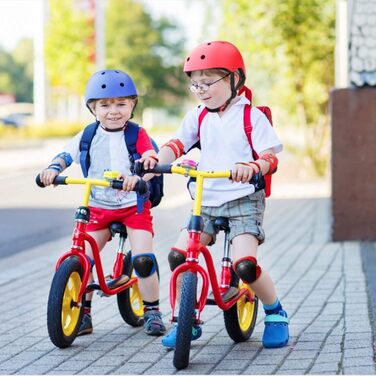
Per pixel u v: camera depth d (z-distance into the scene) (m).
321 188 28.97
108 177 9.10
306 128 33.28
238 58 9.13
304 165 34.69
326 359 8.67
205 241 9.25
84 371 8.53
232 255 9.07
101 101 9.77
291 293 12.16
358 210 16.86
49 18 66.44
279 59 32.09
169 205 25.33
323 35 31.23
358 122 16.66
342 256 15.29
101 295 9.86
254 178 8.75
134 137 9.89
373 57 16.48
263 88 35.25
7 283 13.59
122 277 10.05
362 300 11.47
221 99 9.12
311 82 32.47
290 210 23.02
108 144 9.89
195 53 9.07
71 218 23.00
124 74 9.85
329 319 10.46
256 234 9.05
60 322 9.19
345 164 16.80
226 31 31.70
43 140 71.19
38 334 10.15
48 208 25.48
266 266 14.48
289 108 35.12
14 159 48.59
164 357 8.98
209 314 11.03
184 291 8.45
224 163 9.20
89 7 65.38
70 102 99.12
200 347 9.37
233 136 9.16
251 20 31.23
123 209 9.89
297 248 16.41
